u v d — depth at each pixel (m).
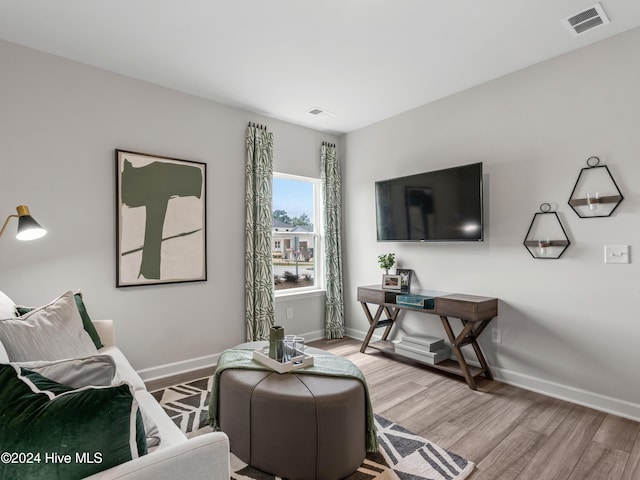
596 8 2.13
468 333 2.97
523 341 2.88
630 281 2.37
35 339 1.61
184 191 3.23
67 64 2.68
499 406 2.55
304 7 2.10
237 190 3.62
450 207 3.21
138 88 3.01
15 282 2.47
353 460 1.81
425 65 2.81
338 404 1.76
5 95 2.45
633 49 2.35
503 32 2.38
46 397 0.87
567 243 2.62
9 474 0.80
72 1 2.04
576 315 2.61
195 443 0.99
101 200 2.81
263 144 3.77
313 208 4.46
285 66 2.81
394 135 3.91
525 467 1.87
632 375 2.36
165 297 3.14
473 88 3.21
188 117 3.29
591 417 2.39
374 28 2.32
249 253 3.61
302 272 4.31
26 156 2.51
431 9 2.13
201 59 2.70
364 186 4.26
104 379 1.05
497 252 3.05
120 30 2.33
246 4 2.07
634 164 2.35
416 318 3.69
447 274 3.42
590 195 2.52
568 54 2.64
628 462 1.91
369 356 3.66
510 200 2.96
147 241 3.02
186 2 2.05
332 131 4.42
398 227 3.68
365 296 3.74
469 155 3.25
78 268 2.71
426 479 1.76
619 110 2.41
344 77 3.01
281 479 1.77
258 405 1.81
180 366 3.21
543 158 2.77
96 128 2.80
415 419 2.36
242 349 2.39
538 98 2.80
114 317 2.87
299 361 2.06
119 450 0.88
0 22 2.24
